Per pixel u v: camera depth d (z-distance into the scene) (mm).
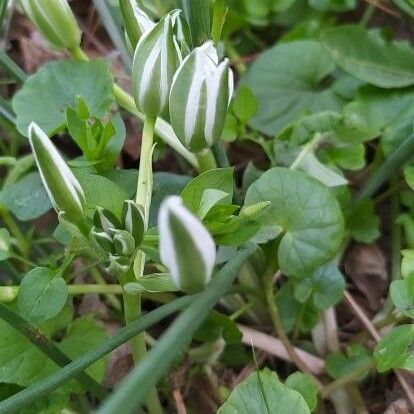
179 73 134
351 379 179
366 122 210
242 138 214
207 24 165
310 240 171
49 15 174
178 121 139
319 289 184
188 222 108
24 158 195
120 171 175
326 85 240
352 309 199
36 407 161
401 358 154
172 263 117
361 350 186
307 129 203
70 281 205
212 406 191
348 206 201
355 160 201
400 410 180
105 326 202
